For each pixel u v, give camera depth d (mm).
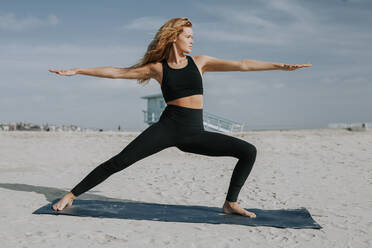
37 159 10688
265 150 12766
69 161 10430
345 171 8664
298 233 3746
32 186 6316
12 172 8117
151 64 4188
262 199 5562
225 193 6004
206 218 4195
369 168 9188
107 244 3289
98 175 4254
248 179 7453
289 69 4078
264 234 3689
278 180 7344
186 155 11922
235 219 4176
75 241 3340
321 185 6844
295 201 5434
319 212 4727
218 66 4266
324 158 11109
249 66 4164
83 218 4102
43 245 3215
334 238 3611
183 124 4047
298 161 10406
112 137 17219
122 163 4070
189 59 4219
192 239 3479
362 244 3455
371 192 6207
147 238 3479
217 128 25281
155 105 28656
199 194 5902
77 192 4402
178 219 4129
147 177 7652
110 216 4176
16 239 3352
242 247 3299
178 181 7168
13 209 4480
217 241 3438
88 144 14523
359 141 15227
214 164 9922
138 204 4844
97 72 4094
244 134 17875
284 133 18453
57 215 4211
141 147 4020
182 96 4043
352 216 4512
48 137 16906
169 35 4047
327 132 18891
